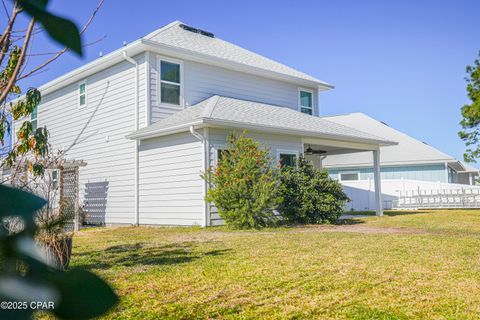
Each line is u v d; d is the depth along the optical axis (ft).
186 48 45.09
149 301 12.99
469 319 11.36
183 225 38.34
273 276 16.07
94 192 48.16
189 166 38.09
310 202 38.32
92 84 49.47
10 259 1.18
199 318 11.58
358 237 27.76
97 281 1.30
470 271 16.84
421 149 80.38
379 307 12.42
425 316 11.64
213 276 16.15
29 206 1.19
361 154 83.30
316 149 55.36
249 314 11.90
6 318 1.16
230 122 36.65
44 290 1.20
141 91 42.83
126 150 44.50
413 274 16.35
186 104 44.91
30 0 1.21
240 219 34.22
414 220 42.96
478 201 65.05
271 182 35.24
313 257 20.04
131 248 24.02
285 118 45.06
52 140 55.31
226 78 48.73
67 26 1.23
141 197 42.50
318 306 12.53
